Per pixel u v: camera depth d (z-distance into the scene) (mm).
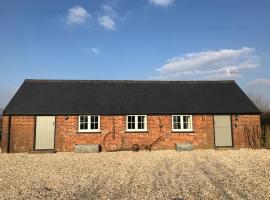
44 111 21469
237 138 22422
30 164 16062
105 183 11508
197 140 22156
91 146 20828
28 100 22609
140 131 21891
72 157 18562
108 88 24984
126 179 12180
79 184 11391
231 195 9609
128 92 24531
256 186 10758
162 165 15453
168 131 22094
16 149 21062
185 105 22953
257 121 22719
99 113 21688
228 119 22609
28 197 9672
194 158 17766
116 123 21844
